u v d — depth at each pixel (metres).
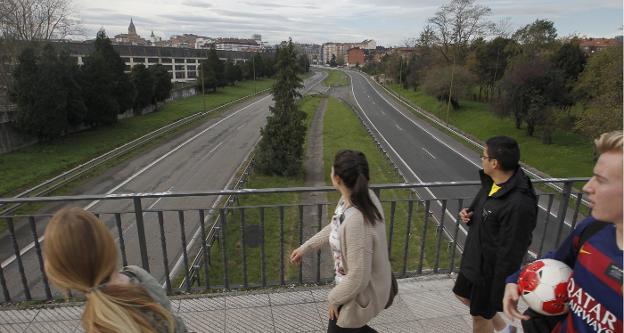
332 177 2.25
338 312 2.38
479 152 33.31
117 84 41.44
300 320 3.59
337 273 2.41
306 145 36.78
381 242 2.20
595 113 24.62
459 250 12.41
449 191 20.33
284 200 19.56
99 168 27.44
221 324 3.53
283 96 28.31
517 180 2.55
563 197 4.18
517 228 2.49
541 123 32.81
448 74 46.50
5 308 3.73
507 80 35.38
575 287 1.60
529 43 45.00
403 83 81.31
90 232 1.32
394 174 26.80
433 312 3.71
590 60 30.36
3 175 24.02
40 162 27.27
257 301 3.85
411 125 46.19
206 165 29.44
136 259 13.88
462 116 46.47
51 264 1.30
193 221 16.88
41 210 18.92
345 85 100.38
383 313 3.69
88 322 1.28
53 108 30.84
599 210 1.43
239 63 101.62
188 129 43.34
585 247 1.58
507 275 2.53
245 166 29.44
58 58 32.56
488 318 2.87
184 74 103.81
